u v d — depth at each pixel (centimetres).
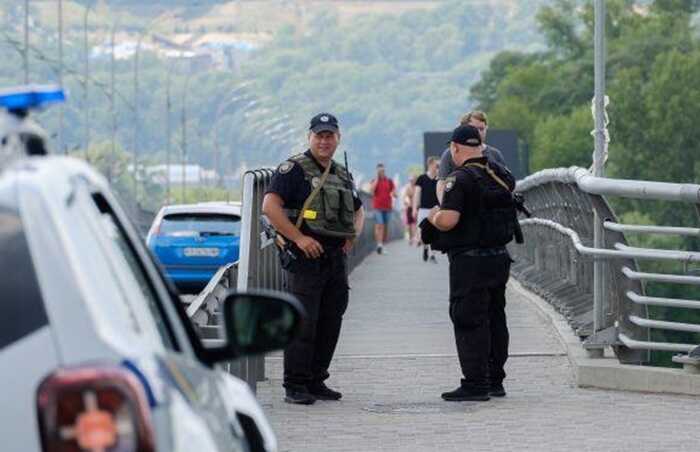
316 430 2914
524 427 2914
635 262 3416
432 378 3647
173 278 7256
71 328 933
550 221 5084
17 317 934
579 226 4384
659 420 2967
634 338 3412
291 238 3175
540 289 5391
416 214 7656
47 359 926
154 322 1188
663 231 3306
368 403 3259
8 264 944
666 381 3275
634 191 3294
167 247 7256
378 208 11119
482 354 3228
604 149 4016
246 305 1258
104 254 1056
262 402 3272
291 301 1252
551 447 2694
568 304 4459
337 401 3294
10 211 957
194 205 7406
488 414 3080
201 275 7231
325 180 3189
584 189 3416
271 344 1257
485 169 3186
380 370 3778
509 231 3212
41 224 955
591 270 3950
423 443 2758
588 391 3356
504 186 3194
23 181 971
